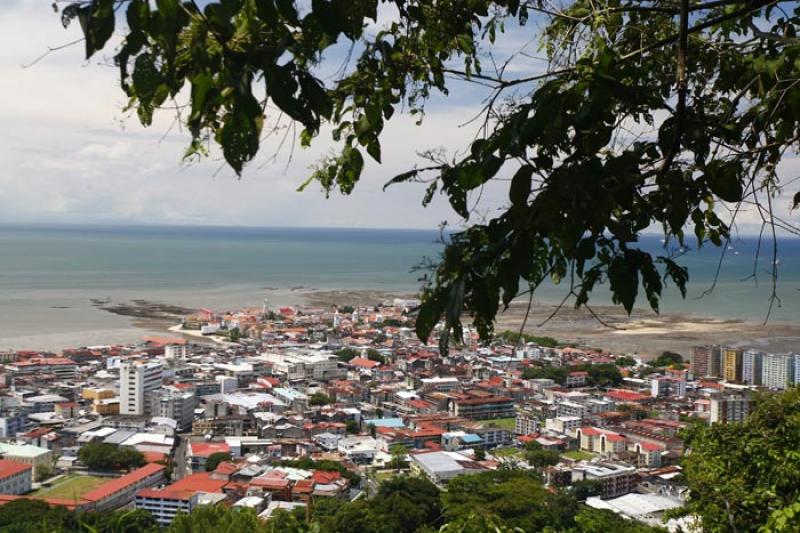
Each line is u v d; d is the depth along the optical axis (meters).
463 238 1.97
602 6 3.74
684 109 2.05
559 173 1.90
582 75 2.11
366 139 3.09
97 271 147.88
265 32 1.94
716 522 7.64
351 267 168.12
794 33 3.42
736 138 2.16
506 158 1.95
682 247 2.22
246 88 1.66
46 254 199.00
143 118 2.09
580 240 1.93
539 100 2.02
